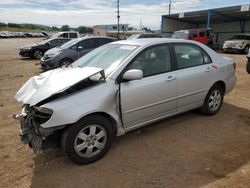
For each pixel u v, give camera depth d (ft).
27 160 11.93
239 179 10.28
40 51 57.52
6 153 12.57
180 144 13.25
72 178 10.57
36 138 10.85
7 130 15.21
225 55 68.28
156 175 10.66
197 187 9.86
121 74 12.11
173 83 13.93
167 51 14.19
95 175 10.75
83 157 11.29
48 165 11.50
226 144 13.25
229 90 17.99
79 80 10.83
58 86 10.69
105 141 11.87
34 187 10.07
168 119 16.44
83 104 10.76
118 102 11.94
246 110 18.31
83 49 38.47
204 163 11.47
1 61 53.21
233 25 110.63
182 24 116.26
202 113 16.99
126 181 10.32
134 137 14.05
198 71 15.31
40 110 10.26
